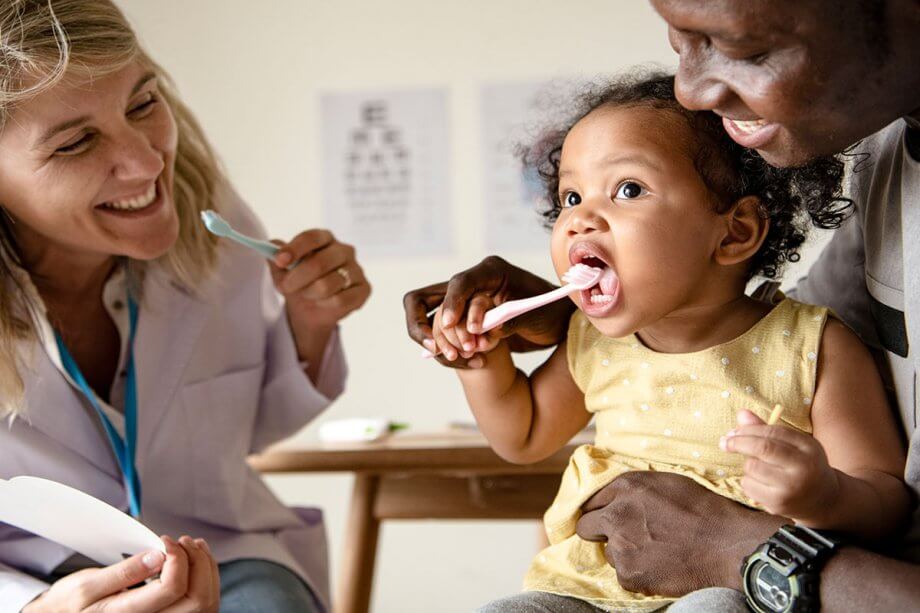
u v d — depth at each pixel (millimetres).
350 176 2826
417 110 2797
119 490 1333
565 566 940
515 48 2760
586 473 956
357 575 1775
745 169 900
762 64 710
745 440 753
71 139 1155
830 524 779
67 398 1311
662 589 868
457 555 2838
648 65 1179
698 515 873
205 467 1401
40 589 1101
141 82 1218
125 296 1385
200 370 1413
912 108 737
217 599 1062
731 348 923
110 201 1205
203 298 1422
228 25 2828
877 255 906
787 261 996
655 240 866
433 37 2787
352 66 2814
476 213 2787
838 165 912
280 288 1439
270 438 1556
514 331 961
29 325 1278
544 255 2771
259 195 2846
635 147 878
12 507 1062
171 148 1272
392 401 2814
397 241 2814
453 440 1587
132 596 1023
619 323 879
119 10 1217
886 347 914
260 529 1462
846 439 878
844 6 686
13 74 1113
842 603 746
